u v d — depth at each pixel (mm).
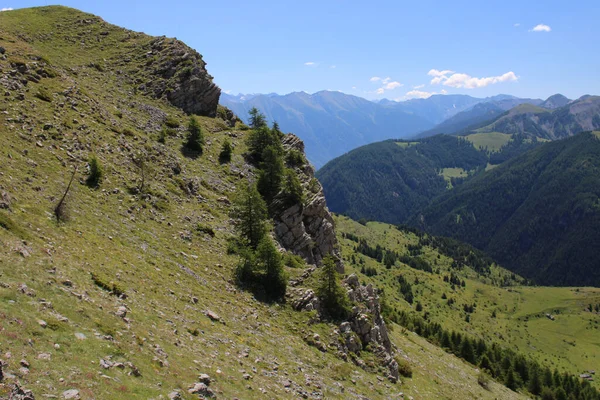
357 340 48062
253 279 49219
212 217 60875
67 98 60781
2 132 43000
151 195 54625
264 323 41625
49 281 23953
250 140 90875
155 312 29641
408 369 55594
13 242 25953
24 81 56500
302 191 77812
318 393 32312
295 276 53969
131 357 21250
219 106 113188
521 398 83938
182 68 102562
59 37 103438
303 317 46844
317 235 78438
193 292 38469
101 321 23078
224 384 24812
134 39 113688
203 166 75625
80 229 35844
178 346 26531
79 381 16750
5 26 95062
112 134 61531
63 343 18953
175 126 85125
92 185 46594
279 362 34562
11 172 37094
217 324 35094
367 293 58969
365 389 39188
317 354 41156
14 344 16703
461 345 138875
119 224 42812
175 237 49094
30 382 15016
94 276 28641
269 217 71000
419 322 160750
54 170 43562
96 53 102750
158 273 37688
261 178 76500
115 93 85562
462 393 61406
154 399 18516
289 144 100500
